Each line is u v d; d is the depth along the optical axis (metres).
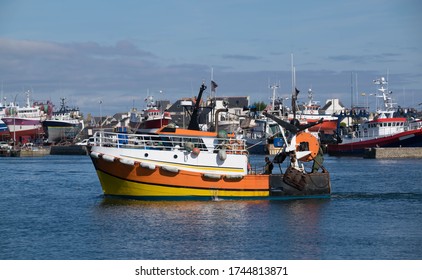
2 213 49.06
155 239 38.31
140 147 51.41
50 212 49.34
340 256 34.38
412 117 176.62
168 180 50.03
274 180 52.94
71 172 99.44
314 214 47.41
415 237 39.28
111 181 50.59
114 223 43.19
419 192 63.00
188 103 57.53
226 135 52.47
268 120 160.25
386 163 119.50
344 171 95.69
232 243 37.31
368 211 49.41
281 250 35.69
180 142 50.31
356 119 188.12
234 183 51.66
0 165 126.50
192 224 42.78
